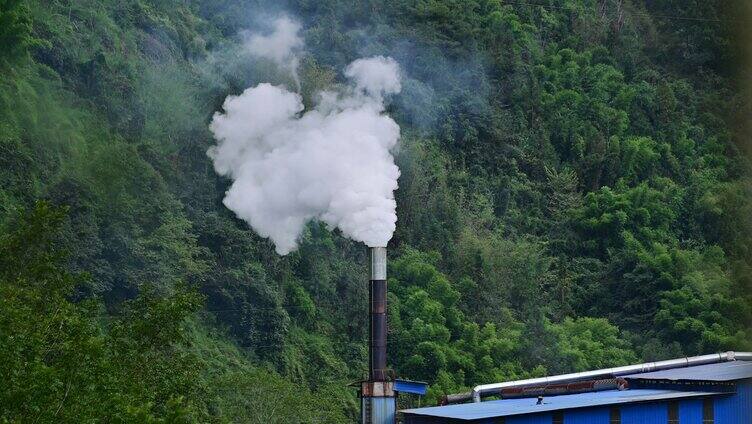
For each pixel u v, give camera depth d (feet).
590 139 371.97
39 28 287.89
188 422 126.11
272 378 224.12
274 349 273.33
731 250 352.28
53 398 106.22
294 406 221.25
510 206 350.84
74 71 287.89
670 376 180.04
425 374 287.28
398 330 293.43
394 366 290.97
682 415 169.68
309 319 289.33
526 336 304.09
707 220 355.15
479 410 175.32
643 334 320.09
